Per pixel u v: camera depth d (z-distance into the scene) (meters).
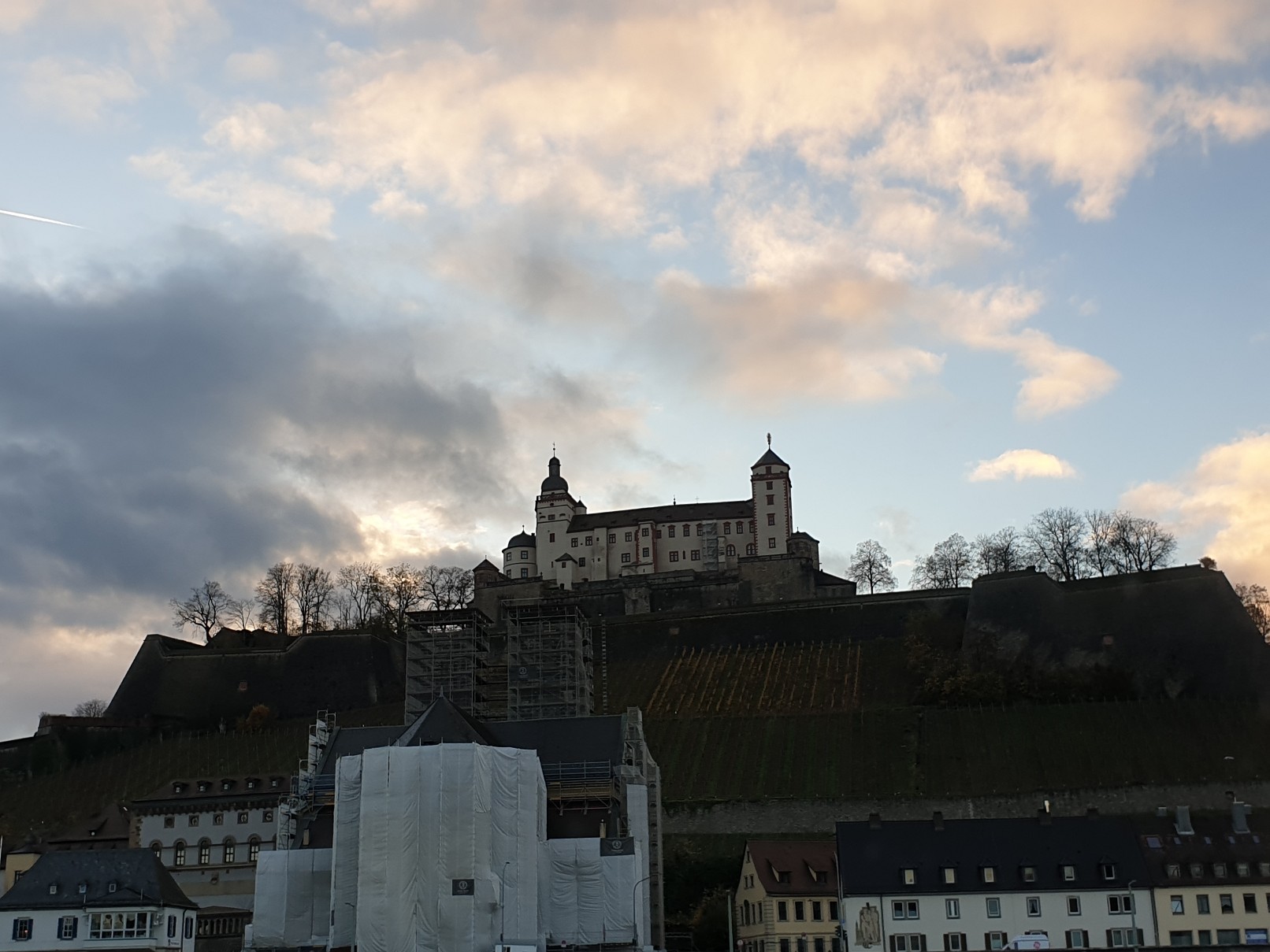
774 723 195.50
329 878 121.69
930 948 122.19
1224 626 194.62
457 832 110.69
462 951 108.19
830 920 128.38
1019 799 163.38
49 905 112.31
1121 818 129.50
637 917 121.06
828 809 165.50
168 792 153.75
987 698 192.50
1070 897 122.62
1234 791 160.25
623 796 130.75
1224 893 122.00
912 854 126.69
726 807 167.88
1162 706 183.00
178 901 116.69
